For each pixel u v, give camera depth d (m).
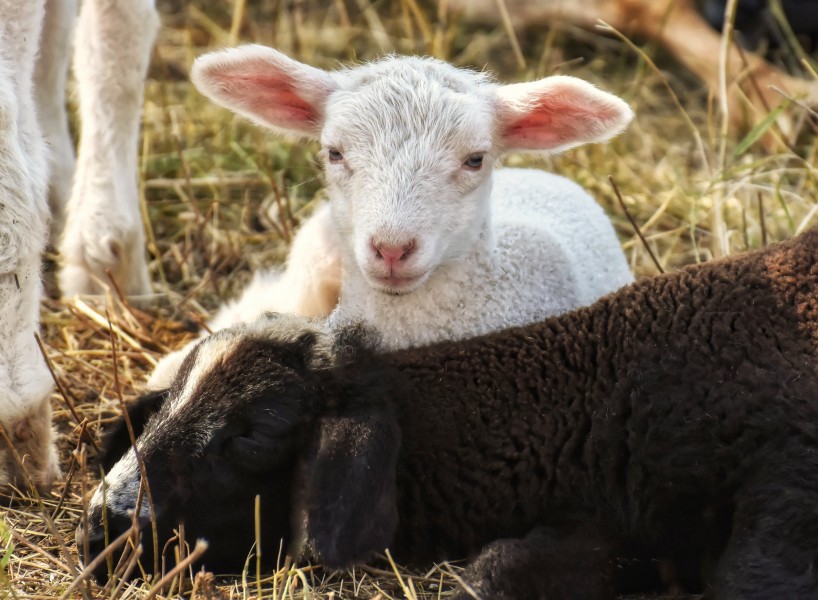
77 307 9.12
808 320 6.15
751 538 5.65
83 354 8.70
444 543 6.28
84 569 5.72
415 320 7.57
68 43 10.00
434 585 6.16
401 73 7.57
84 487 5.93
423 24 12.99
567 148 7.93
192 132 12.09
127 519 5.95
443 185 7.21
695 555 6.15
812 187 10.57
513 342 6.42
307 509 5.66
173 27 14.36
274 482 6.06
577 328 6.41
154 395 6.58
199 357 6.25
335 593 6.06
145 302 9.62
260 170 11.61
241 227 10.73
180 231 10.80
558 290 7.92
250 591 6.04
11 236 6.49
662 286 6.45
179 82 13.18
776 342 6.11
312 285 8.52
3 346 6.58
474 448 6.21
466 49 13.89
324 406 5.99
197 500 6.01
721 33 13.45
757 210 10.66
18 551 6.38
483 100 7.59
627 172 11.56
